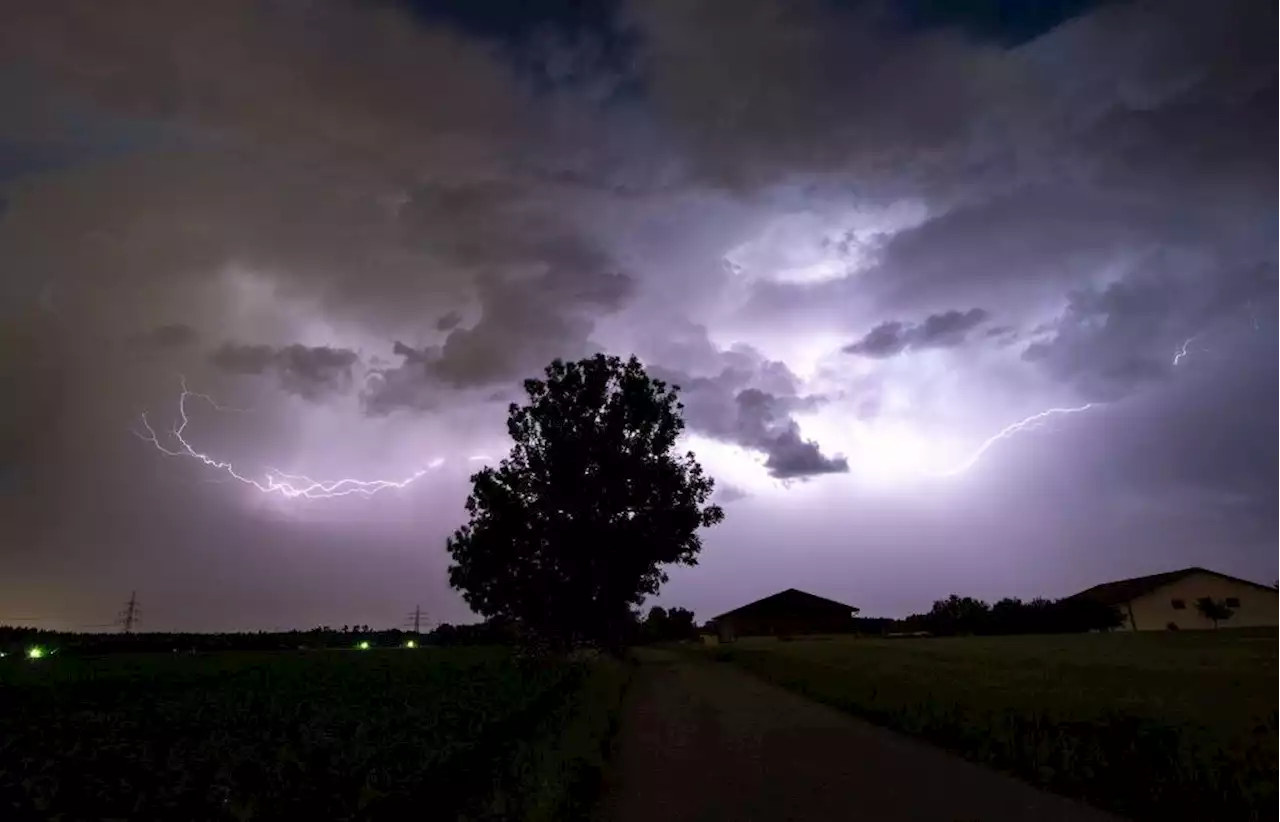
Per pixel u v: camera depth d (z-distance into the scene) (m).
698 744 14.02
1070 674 21.58
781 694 23.30
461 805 8.80
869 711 16.95
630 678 31.31
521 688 22.27
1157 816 8.08
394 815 8.26
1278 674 20.22
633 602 36.34
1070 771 9.77
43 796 8.61
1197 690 16.53
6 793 8.77
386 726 13.84
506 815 8.28
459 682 24.38
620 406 36.00
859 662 30.08
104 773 9.74
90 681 22.12
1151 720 11.80
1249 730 10.93
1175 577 62.22
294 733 13.14
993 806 8.75
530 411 36.47
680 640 100.00
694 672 35.47
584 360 36.66
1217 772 8.77
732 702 21.20
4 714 15.65
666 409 36.72
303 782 9.23
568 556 34.09
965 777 10.24
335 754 10.95
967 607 66.94
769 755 12.52
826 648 44.94
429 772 9.79
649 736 15.23
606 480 34.84
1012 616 63.75
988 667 24.88
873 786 9.92
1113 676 20.45
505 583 34.25
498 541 34.50
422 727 13.98
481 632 77.62
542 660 32.38
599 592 34.34
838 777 10.57
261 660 38.91
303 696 19.69
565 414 36.09
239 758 10.56
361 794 8.62
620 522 34.91
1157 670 22.03
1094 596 67.50
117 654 48.62
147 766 10.12
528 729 14.69
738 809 9.06
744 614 83.19
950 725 13.46
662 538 34.66
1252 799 7.92
